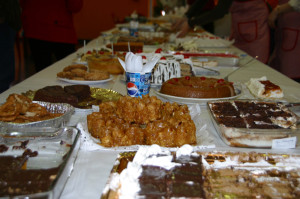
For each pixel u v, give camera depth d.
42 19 4.22
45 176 0.94
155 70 2.25
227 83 1.94
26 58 6.80
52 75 2.51
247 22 4.13
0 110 1.33
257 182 0.98
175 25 4.81
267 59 4.20
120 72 2.62
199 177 0.97
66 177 0.95
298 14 3.59
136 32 4.84
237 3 4.18
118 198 0.86
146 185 0.92
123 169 1.02
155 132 1.25
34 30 4.27
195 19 4.09
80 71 2.39
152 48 3.79
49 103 1.53
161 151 1.10
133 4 10.38
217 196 0.90
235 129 1.23
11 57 3.81
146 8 10.48
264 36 4.11
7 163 1.02
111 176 0.95
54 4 4.22
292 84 2.39
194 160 1.06
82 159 1.14
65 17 4.35
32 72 6.03
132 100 1.38
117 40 3.98
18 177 0.93
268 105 1.61
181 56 2.60
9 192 0.85
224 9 3.73
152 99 1.40
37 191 0.86
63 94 1.70
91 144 1.20
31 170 0.97
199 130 1.37
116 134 1.22
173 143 1.24
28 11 4.21
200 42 4.31
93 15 10.37
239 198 0.90
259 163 1.09
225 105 1.60
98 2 10.23
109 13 10.37
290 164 1.09
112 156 1.17
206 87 1.85
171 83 1.92
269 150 1.25
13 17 3.51
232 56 3.11
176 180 0.94
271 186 0.96
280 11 3.62
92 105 1.63
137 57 1.63
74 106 1.66
